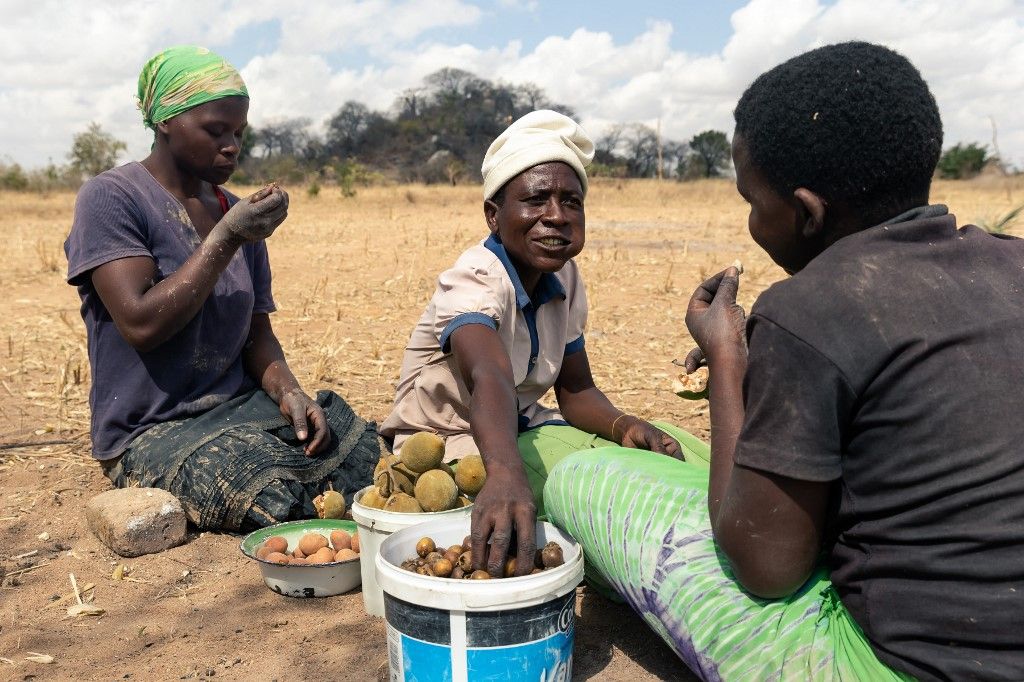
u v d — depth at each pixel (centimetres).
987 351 171
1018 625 166
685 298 920
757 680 201
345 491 373
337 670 259
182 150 361
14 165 4400
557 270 308
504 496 230
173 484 353
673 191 3634
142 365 364
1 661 265
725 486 201
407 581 215
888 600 179
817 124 182
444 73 11775
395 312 855
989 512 168
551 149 299
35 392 561
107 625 288
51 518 369
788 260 206
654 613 226
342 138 10838
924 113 181
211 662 265
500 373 275
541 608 216
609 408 345
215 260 336
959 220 1620
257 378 398
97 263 343
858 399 175
